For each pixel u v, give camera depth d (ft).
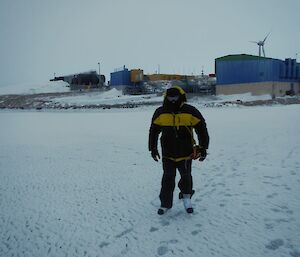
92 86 260.42
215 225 14.53
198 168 24.80
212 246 12.71
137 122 68.28
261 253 12.01
